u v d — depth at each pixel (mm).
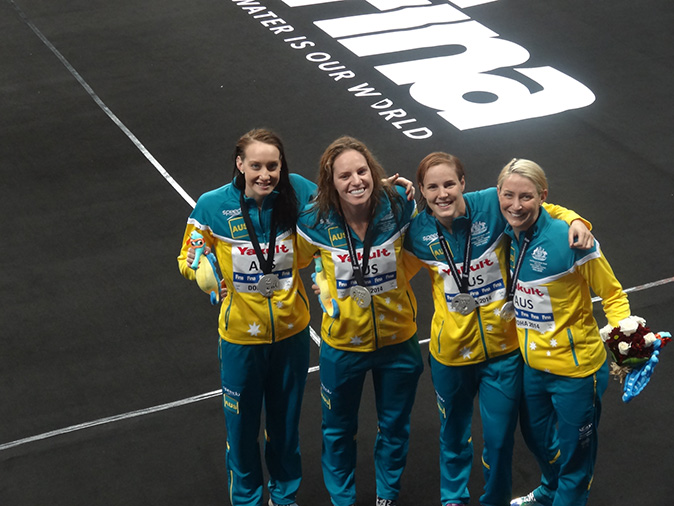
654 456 5438
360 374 4820
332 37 12164
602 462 5406
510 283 4555
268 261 4656
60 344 6688
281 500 5141
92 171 9203
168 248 7891
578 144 9469
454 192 4383
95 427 5859
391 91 10688
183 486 5371
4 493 5324
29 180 9047
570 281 4371
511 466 4988
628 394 4438
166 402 6078
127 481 5410
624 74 10953
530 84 10750
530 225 4391
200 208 4711
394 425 4934
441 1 13234
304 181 4863
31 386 6250
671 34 11961
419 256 4652
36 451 5656
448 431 4879
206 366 6426
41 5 13414
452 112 10188
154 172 9180
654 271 7320
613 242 7742
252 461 5043
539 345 4477
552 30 12180
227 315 4781
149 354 6562
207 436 5770
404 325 4773
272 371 4910
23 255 7812
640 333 4363
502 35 12078
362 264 4605
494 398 4691
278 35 12281
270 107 10438
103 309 7090
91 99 10734
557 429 4852
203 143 9711
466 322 4590
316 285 4758
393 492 5062
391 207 4574
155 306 7117
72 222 8312
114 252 7840
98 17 12984
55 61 11703
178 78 11188
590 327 4473
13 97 10781
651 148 9336
